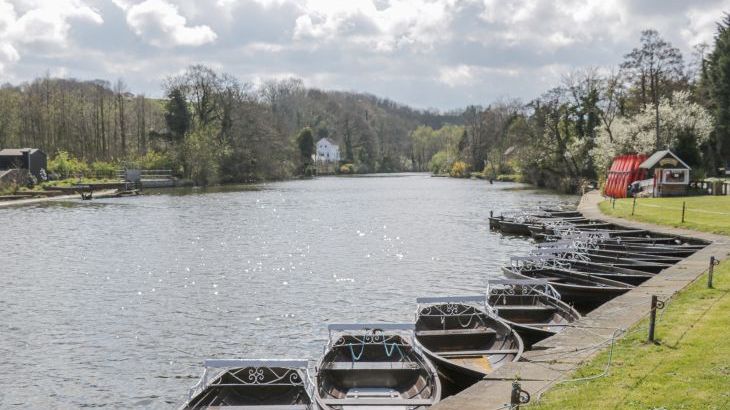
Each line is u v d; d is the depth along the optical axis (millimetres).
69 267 31734
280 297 25172
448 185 114062
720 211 41156
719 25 78062
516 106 149875
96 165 102812
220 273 30156
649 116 70250
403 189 101250
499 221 45438
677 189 54562
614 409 9914
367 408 12602
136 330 20703
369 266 31859
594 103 87125
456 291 25984
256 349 18703
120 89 121125
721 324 14195
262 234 44281
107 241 40719
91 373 16875
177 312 22969
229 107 115250
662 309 16125
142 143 124750
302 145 161250
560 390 11039
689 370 11367
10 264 32562
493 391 11430
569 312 18500
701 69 84375
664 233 33844
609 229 38625
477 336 16781
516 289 22062
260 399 13359
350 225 49812
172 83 111312
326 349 15508
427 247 38031
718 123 71438
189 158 105500
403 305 23656
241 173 119062
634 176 59438
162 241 40719
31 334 20297
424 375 14078
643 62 75938
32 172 87875
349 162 197000
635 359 12336
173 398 15266
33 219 53875
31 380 16391
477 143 157375
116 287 27156
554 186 96188
